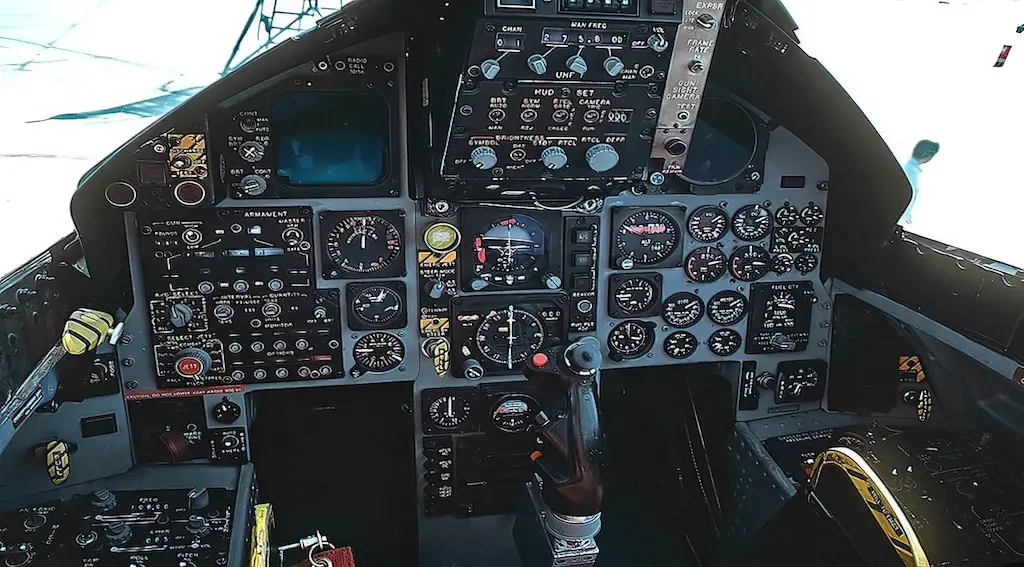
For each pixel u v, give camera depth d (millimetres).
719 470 875
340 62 667
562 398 621
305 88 668
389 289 739
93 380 684
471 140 621
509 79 572
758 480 780
